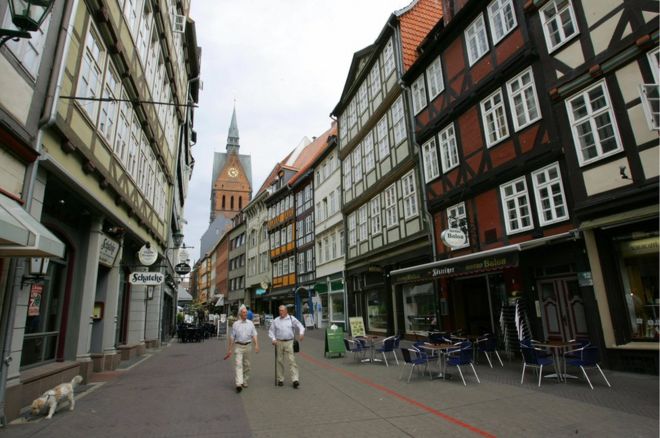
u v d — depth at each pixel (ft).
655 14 27.73
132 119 40.32
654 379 25.89
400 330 60.03
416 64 55.83
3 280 19.52
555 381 27.04
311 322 97.55
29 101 20.30
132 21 37.58
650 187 26.89
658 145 27.14
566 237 31.83
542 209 36.55
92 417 20.79
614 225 29.58
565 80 33.86
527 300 37.22
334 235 90.07
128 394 26.58
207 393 26.68
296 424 19.21
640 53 28.48
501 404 21.90
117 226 37.32
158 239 60.64
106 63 31.45
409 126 57.67
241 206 330.34
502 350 41.52
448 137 49.93
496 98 42.73
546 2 36.37
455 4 53.62
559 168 34.63
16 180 19.80
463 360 28.30
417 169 55.21
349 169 81.25
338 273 85.76
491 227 42.29
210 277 268.00
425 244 52.70
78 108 26.21
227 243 214.69
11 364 20.20
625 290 29.89
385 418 19.98
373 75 71.61
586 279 31.40
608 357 29.63
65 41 22.80
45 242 17.74
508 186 40.65
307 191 110.42
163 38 50.62
